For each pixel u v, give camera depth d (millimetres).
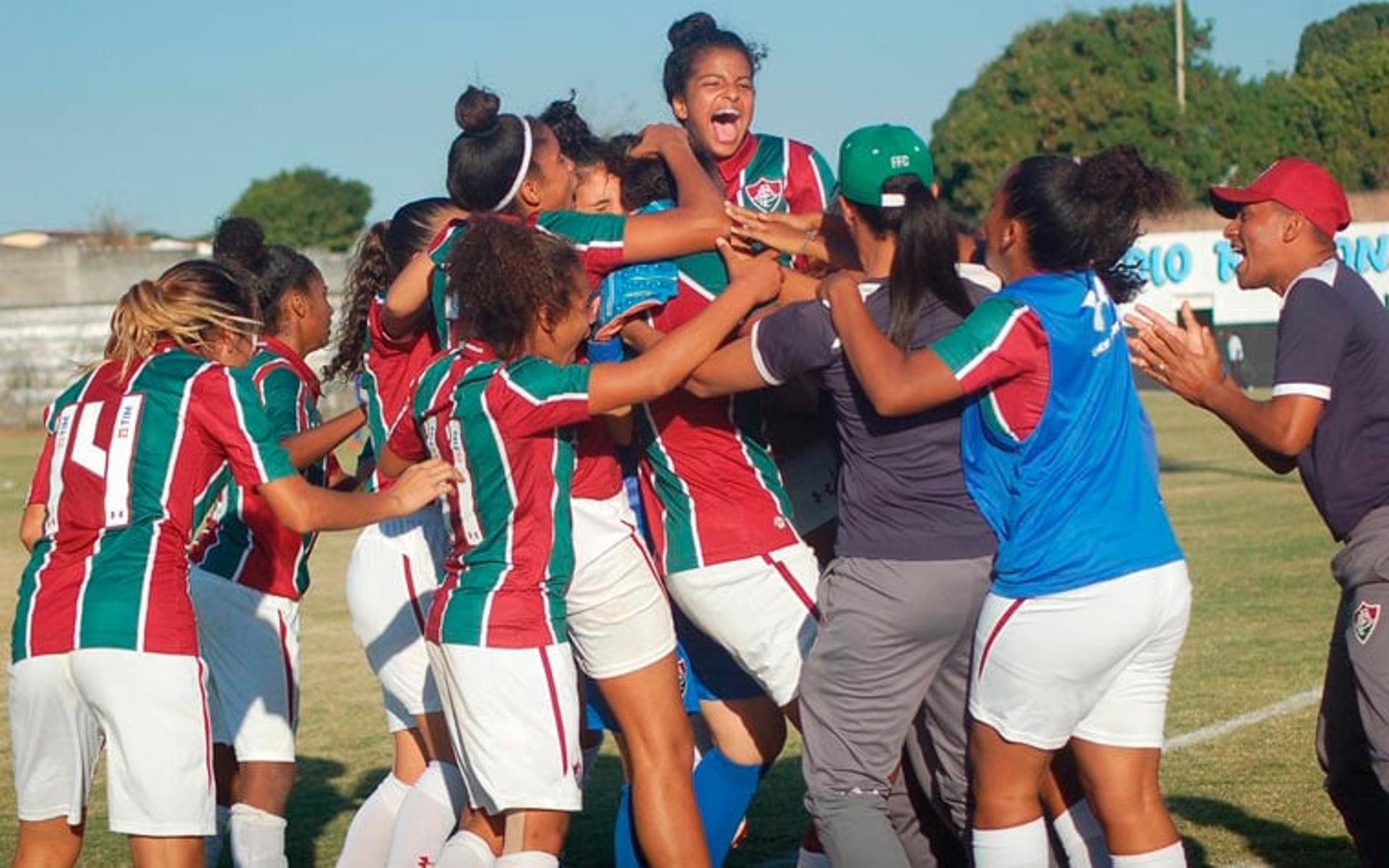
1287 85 53438
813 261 5125
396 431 4836
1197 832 5949
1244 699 8008
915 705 4547
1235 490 17875
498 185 4887
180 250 47125
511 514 4496
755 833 6395
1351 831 4922
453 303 4844
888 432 4387
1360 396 4578
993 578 4336
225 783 5688
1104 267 4535
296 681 5512
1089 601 4137
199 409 4469
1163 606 4211
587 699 5383
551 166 4953
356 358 5691
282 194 74500
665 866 4820
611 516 4832
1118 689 4328
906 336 4367
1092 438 4191
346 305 5711
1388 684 4500
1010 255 4383
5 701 9188
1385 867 4867
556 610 4566
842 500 4582
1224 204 4883
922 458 4375
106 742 4566
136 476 4453
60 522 4492
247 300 4828
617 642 4805
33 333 35281
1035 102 53438
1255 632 9750
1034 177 4305
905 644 4449
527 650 4492
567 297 4535
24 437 32094
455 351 4652
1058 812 4770
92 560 4430
